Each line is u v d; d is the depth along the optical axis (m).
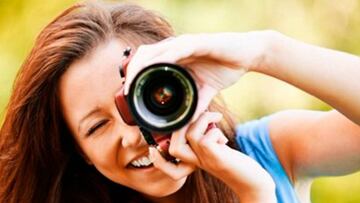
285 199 3.73
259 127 3.87
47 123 3.76
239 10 6.09
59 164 3.90
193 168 3.27
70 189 4.01
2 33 6.25
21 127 3.82
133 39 3.54
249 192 3.32
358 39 6.36
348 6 6.52
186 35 3.06
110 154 3.49
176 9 5.90
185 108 2.99
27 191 3.96
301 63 3.21
